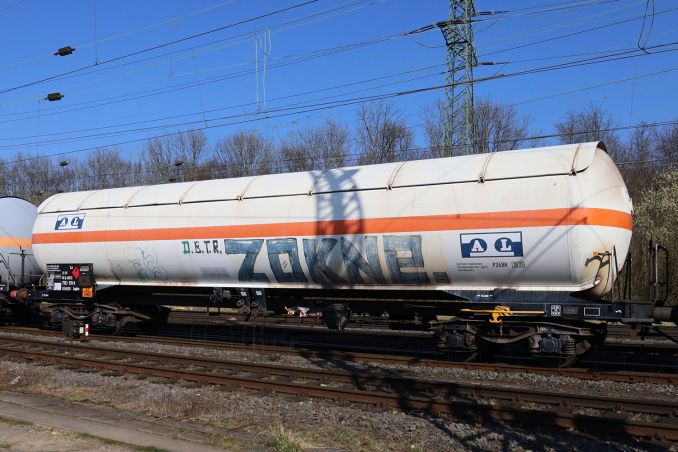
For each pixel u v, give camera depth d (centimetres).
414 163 1250
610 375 1071
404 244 1180
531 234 1070
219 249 1402
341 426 816
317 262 1275
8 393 1039
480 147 4588
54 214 1722
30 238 1953
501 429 795
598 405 869
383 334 1759
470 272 1144
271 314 1442
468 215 1123
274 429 787
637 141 4609
